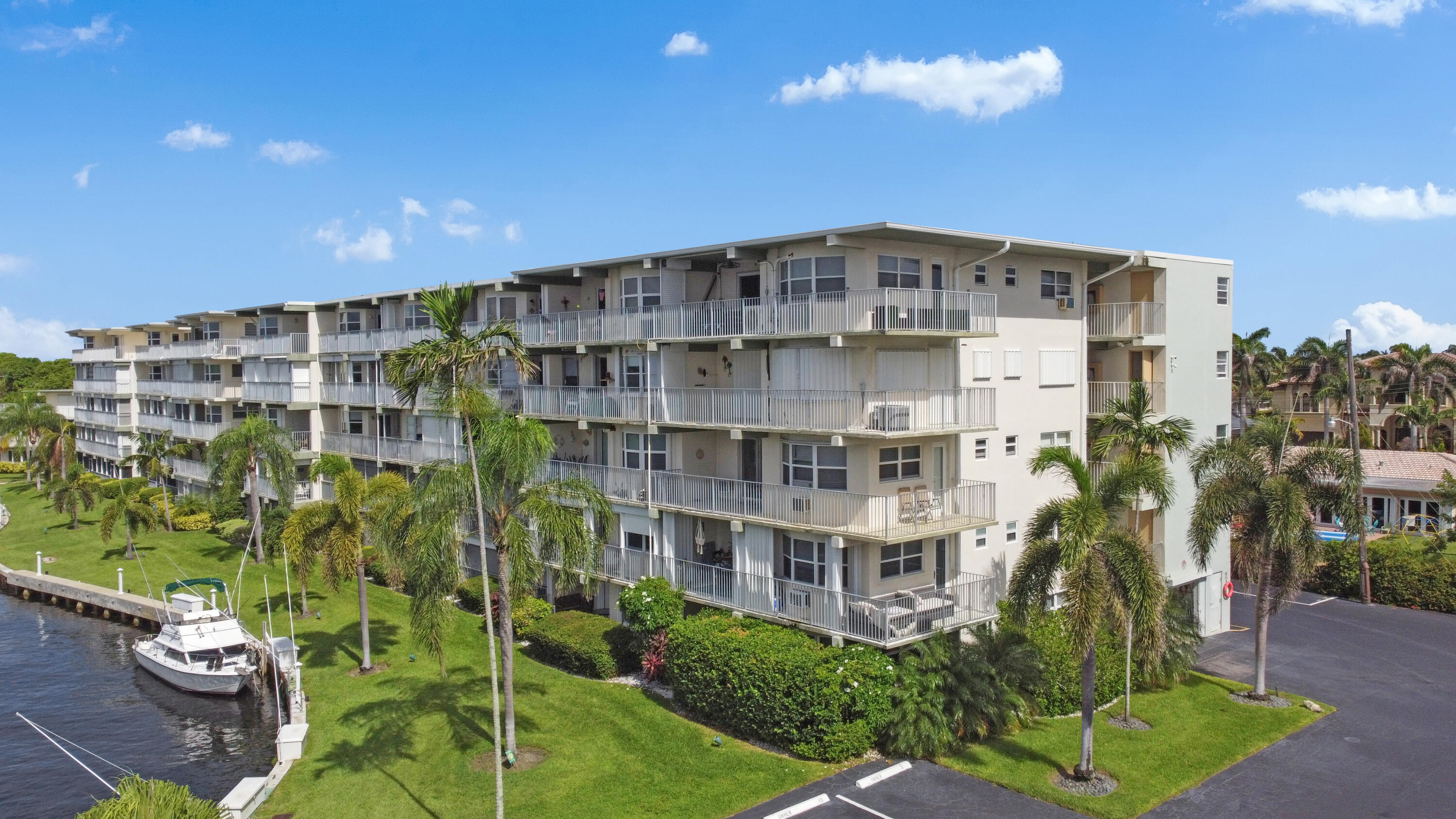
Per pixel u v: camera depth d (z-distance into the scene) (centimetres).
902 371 2620
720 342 2983
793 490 2634
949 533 2605
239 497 5069
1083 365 3095
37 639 3831
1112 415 2838
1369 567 3925
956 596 2598
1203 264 3291
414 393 1997
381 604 3553
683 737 2306
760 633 2442
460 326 1944
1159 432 2742
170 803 1641
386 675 2783
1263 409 7988
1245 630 3453
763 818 1894
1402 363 7262
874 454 2592
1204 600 3344
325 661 2923
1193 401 3256
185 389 6109
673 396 2988
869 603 2467
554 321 3456
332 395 4888
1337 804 1969
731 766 2139
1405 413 6631
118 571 4297
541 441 2109
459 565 2164
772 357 2772
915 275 2662
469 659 2917
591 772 2112
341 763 2197
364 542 3931
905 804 1955
